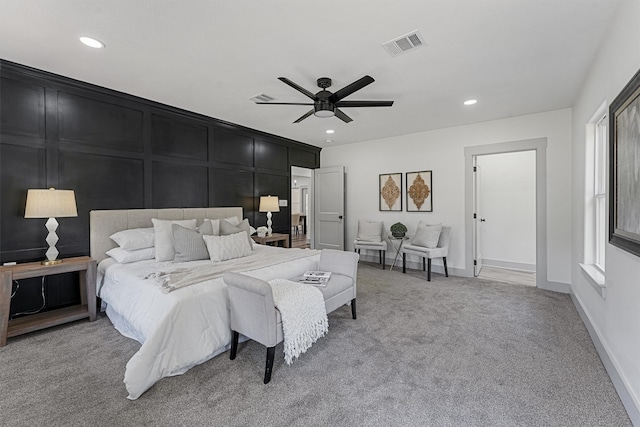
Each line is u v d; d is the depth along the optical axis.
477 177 4.92
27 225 2.82
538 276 4.04
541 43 2.30
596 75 2.49
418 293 3.77
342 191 6.01
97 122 3.24
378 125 4.69
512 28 2.10
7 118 2.70
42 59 2.59
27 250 2.83
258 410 1.64
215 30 2.14
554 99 3.49
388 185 5.54
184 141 4.07
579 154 3.26
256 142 5.15
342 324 2.80
